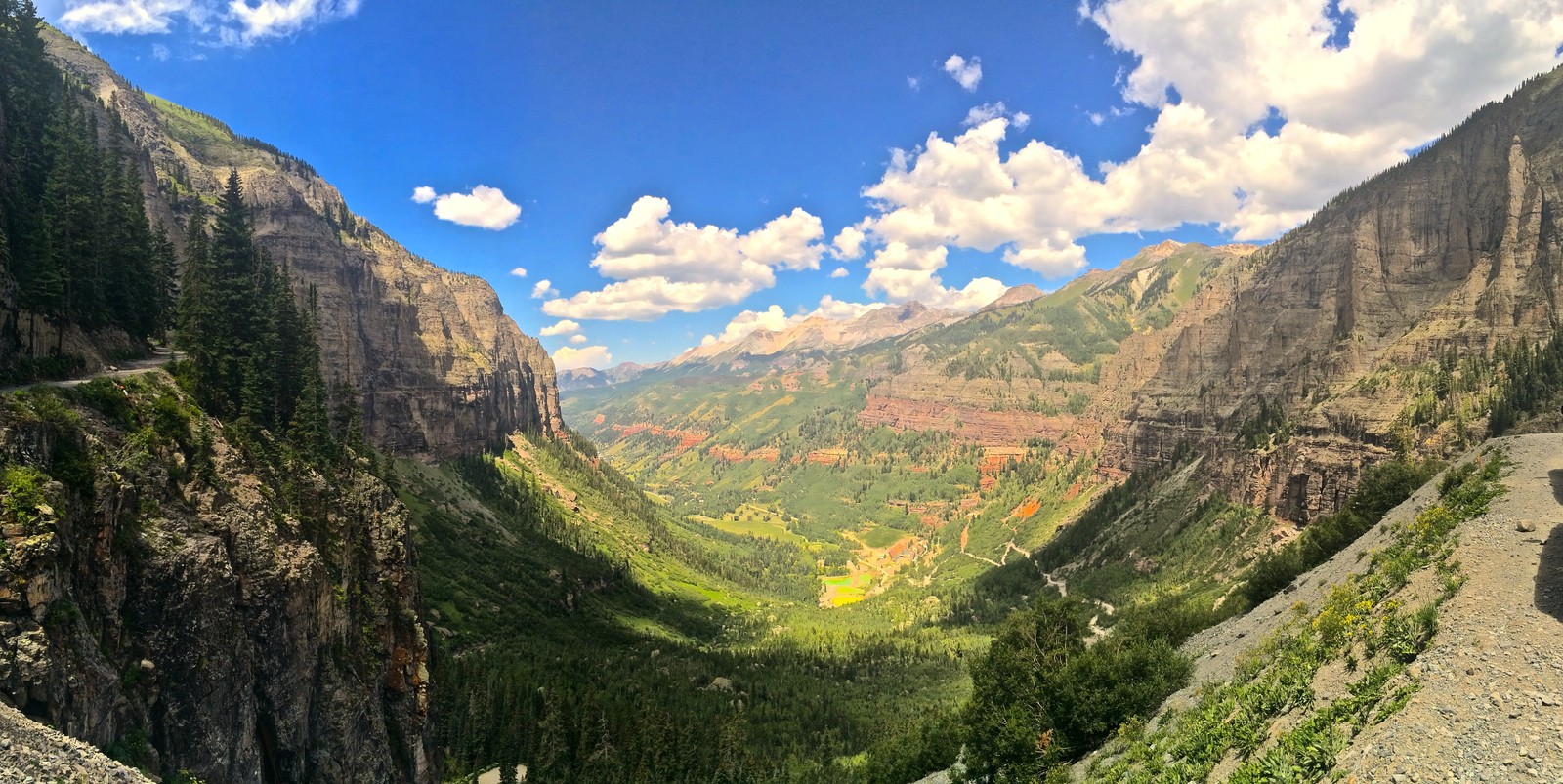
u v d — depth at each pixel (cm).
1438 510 5169
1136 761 4309
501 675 12862
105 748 3575
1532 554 3672
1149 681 5647
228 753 4447
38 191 7094
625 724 12081
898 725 15038
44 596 3347
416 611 7250
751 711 15512
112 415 4612
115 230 7669
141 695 3962
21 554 3303
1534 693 2486
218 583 4553
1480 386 14438
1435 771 2341
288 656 5138
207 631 4422
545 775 10494
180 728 4156
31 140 7312
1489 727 2420
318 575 5641
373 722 6188
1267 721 3559
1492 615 3150
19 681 3102
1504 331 15450
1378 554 5375
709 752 12319
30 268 5597
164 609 4228
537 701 12188
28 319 5491
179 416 5141
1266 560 10231
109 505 4053
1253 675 4381
